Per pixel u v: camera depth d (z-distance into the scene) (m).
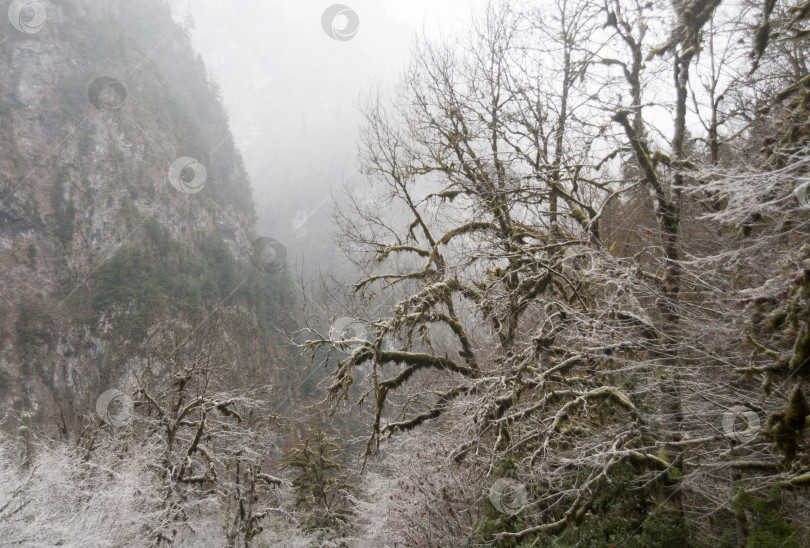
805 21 9.25
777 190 6.41
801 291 6.03
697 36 10.31
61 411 20.34
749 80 11.04
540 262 11.32
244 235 103.44
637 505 9.36
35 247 86.06
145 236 86.56
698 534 9.68
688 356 8.49
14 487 11.76
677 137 10.15
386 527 15.21
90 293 74.50
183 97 123.44
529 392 13.88
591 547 8.99
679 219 9.93
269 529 21.47
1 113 98.62
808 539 7.52
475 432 11.51
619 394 9.70
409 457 14.55
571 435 11.27
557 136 13.73
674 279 9.23
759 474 8.88
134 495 14.26
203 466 18.45
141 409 20.09
